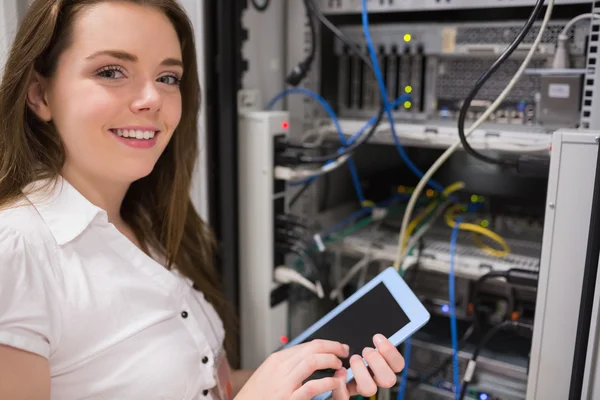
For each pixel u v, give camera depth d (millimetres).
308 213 1428
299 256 1345
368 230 1356
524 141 1042
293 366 809
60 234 789
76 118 771
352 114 1368
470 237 1271
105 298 805
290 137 1393
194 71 1008
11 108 787
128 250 874
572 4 1028
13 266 712
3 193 792
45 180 812
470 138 1099
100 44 758
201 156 1196
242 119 1219
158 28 811
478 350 1066
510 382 1092
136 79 801
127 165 812
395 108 1294
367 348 834
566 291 841
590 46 934
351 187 1573
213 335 1038
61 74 774
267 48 1310
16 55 778
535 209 1319
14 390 685
